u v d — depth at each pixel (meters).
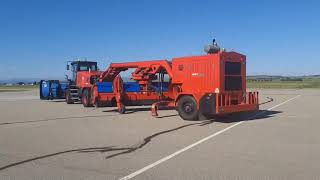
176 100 19.03
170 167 9.13
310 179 8.09
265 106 27.05
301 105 27.97
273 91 58.12
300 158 9.96
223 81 18.19
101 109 25.67
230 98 18.44
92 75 27.69
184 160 9.82
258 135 13.65
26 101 36.12
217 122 17.62
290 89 68.56
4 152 11.10
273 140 12.59
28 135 14.25
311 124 16.62
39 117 20.56
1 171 8.98
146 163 9.55
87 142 12.60
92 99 25.88
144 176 8.39
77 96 31.19
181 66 19.58
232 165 9.27
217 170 8.83
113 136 13.77
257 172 8.63
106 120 18.88
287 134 13.83
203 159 9.91
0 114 22.44
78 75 30.56
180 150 11.08
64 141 12.85
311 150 10.96
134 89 22.73
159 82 21.86
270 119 18.66
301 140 12.55
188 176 8.36
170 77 20.50
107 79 24.84
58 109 25.89
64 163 9.68
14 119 19.66
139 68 22.42
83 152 10.98
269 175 8.40
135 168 9.09
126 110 24.27
